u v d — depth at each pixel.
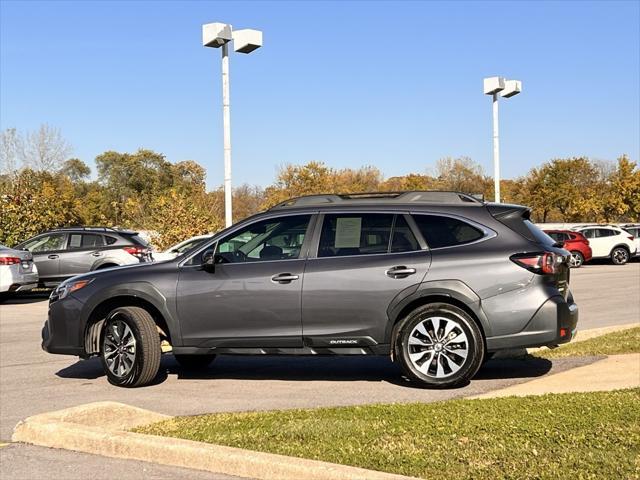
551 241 7.51
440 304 7.22
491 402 6.21
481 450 4.78
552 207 54.28
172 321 7.93
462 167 63.56
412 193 7.82
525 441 4.93
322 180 50.44
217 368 9.09
